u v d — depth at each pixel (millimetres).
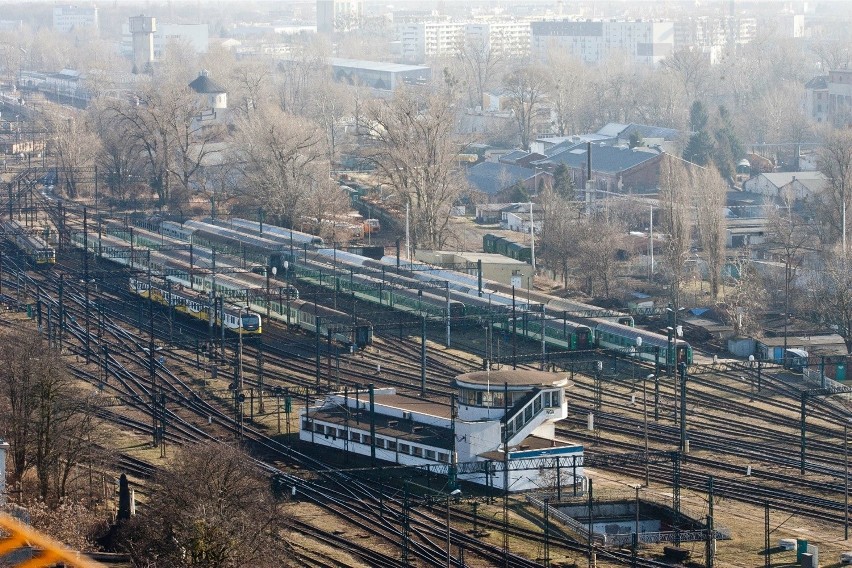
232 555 123500
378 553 138875
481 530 146375
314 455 172125
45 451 147375
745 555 139875
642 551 141125
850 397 198750
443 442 162750
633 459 162375
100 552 127000
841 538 145500
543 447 162000
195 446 141750
